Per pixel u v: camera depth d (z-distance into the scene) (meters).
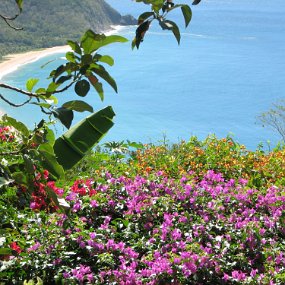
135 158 8.70
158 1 2.20
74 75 2.35
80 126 6.92
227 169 8.37
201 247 5.40
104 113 6.98
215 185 7.50
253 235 5.68
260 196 6.71
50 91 2.35
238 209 6.51
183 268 5.06
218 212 6.27
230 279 5.09
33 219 5.41
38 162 2.72
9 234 5.07
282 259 5.45
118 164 8.10
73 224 5.62
